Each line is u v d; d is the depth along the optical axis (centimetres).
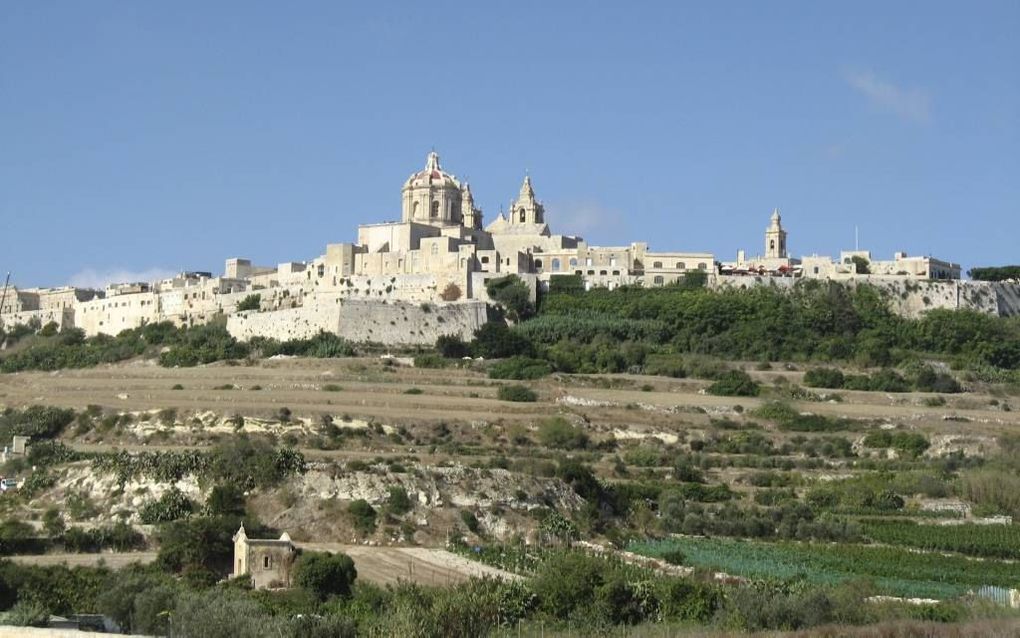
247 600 17250
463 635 16750
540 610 18238
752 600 18050
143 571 19775
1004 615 17825
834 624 17488
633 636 17100
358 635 16338
